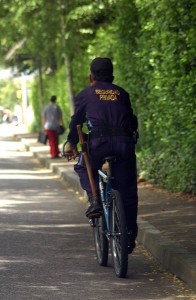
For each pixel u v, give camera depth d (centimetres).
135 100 2545
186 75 1905
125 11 2530
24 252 1338
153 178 2117
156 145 2288
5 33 3509
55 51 3528
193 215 1548
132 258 1286
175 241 1270
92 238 1477
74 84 3975
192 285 1066
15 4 3036
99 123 1162
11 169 3142
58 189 2361
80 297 1031
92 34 3325
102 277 1151
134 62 2491
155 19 2048
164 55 1977
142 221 1481
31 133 6438
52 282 1116
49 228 1595
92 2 2928
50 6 3070
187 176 1873
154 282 1117
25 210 1870
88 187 1199
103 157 1165
